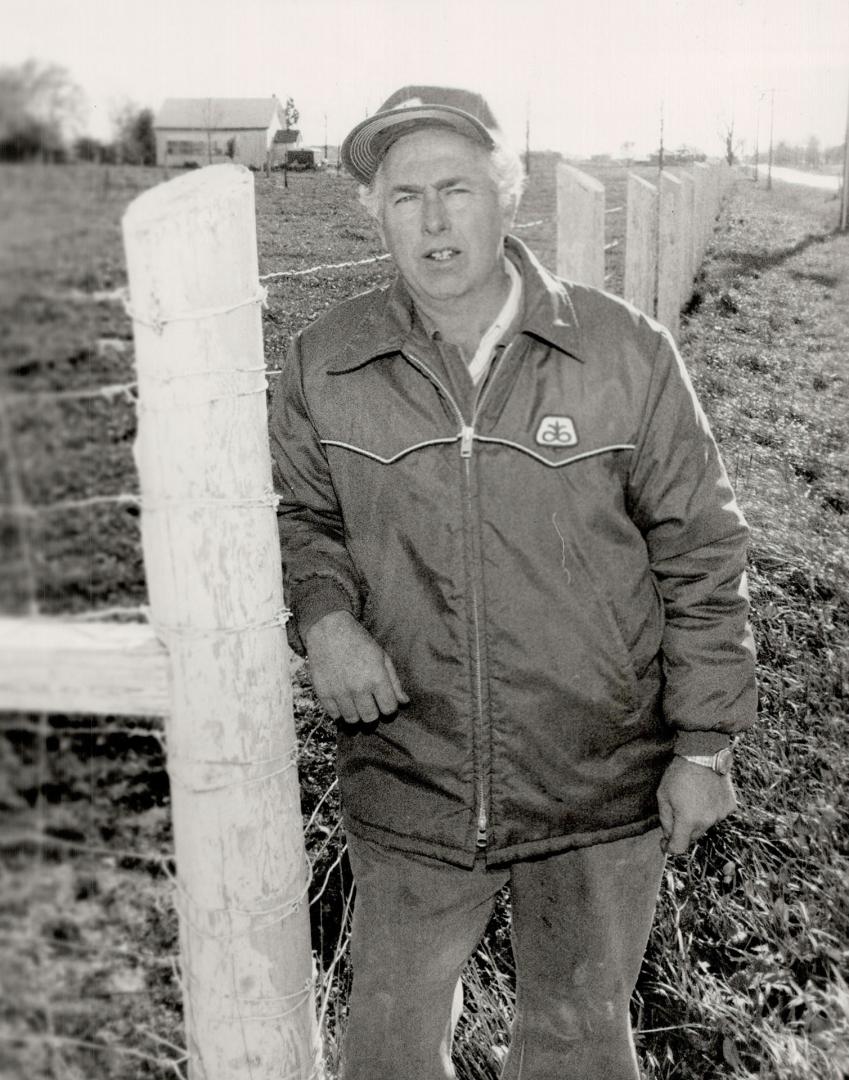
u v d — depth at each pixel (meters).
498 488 1.70
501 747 1.77
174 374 1.44
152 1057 1.61
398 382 1.74
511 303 1.77
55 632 1.44
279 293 7.43
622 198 13.01
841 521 5.17
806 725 3.30
